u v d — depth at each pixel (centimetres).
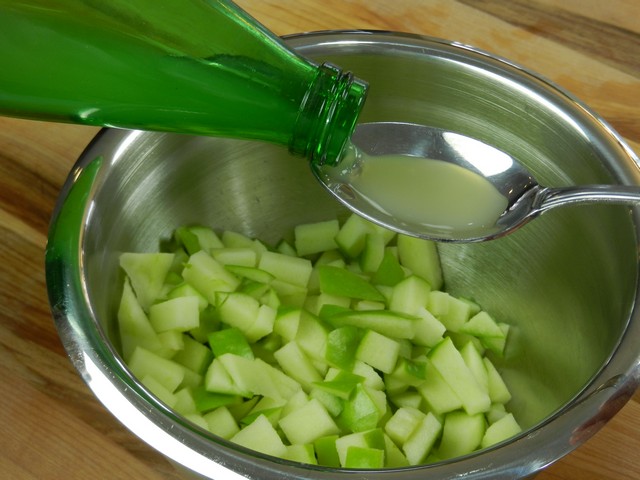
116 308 28
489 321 32
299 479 20
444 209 25
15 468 25
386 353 30
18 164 32
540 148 30
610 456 27
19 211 31
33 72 24
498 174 26
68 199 26
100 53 24
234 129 25
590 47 36
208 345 31
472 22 37
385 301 32
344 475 20
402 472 20
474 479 20
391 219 25
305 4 37
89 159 26
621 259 26
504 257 32
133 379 22
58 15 23
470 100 30
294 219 34
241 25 24
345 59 30
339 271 32
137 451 26
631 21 37
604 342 26
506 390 31
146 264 29
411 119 32
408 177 25
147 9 24
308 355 30
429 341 31
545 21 37
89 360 22
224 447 21
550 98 29
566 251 29
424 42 30
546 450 21
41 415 26
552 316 30
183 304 29
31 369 27
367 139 26
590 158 28
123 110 25
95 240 26
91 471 26
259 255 33
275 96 23
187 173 30
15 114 26
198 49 24
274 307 31
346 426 29
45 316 28
